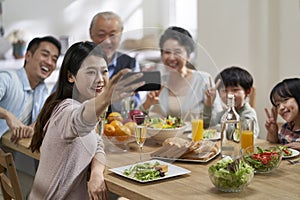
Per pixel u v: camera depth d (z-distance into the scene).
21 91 3.21
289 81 2.65
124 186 1.92
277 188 1.88
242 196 1.79
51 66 3.35
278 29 3.72
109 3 4.83
